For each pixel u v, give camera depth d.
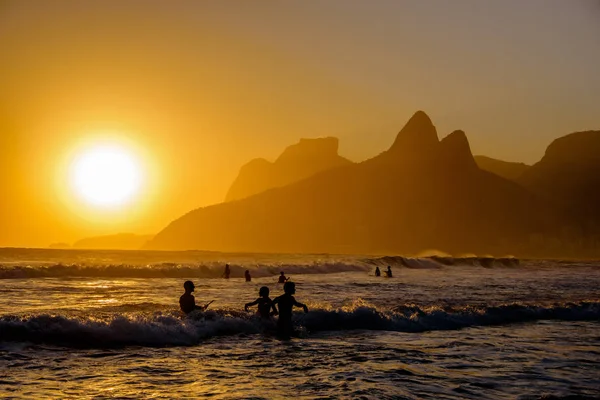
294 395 10.21
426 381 11.46
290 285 16.73
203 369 12.08
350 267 66.12
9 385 10.38
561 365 13.26
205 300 26.22
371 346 15.16
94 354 13.06
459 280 49.34
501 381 11.58
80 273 46.50
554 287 40.06
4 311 20.02
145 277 47.47
